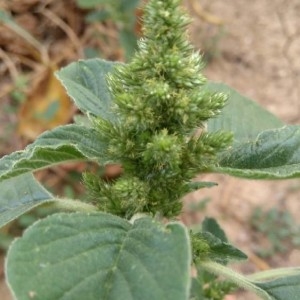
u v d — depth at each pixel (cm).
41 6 47
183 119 15
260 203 44
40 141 16
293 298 17
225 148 16
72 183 40
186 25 15
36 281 12
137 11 42
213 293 23
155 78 15
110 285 12
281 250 42
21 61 45
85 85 20
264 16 52
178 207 17
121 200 16
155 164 16
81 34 47
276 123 21
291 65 50
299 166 16
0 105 44
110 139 16
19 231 38
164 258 12
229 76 49
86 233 13
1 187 18
